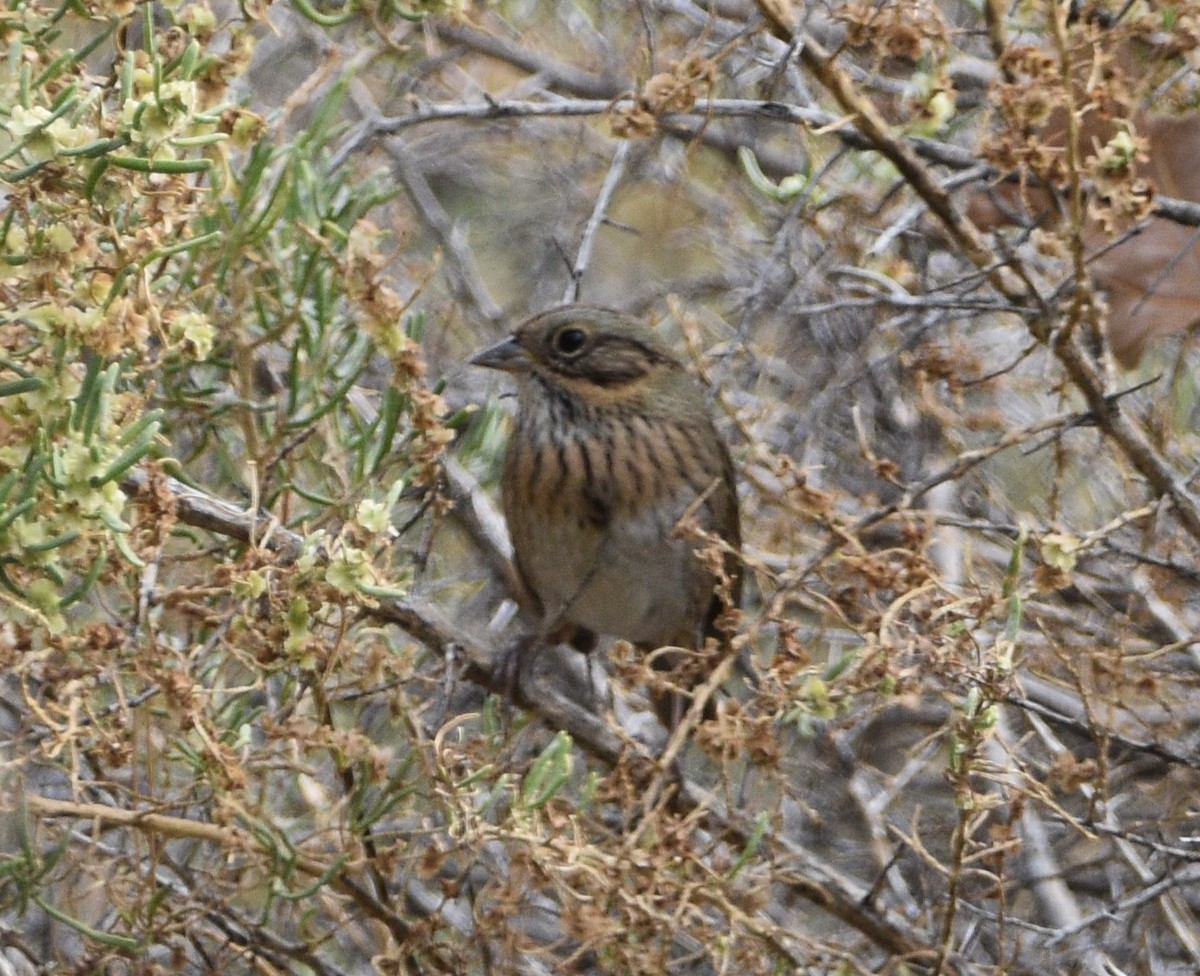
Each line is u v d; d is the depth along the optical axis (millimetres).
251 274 9820
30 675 8773
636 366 12078
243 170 10406
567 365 12016
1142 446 9930
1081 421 9812
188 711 8094
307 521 9812
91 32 12398
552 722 10469
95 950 9328
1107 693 10711
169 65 7473
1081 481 13781
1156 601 12062
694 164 15406
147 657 8203
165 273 8922
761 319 14273
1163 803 12711
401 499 11516
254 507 8484
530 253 16297
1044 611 11883
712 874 8398
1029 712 10969
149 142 7129
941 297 11883
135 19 12148
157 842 8953
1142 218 9086
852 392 13547
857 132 10094
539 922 11531
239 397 9898
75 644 7883
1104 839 12648
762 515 14062
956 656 8508
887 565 8742
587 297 15531
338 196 11328
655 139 14680
